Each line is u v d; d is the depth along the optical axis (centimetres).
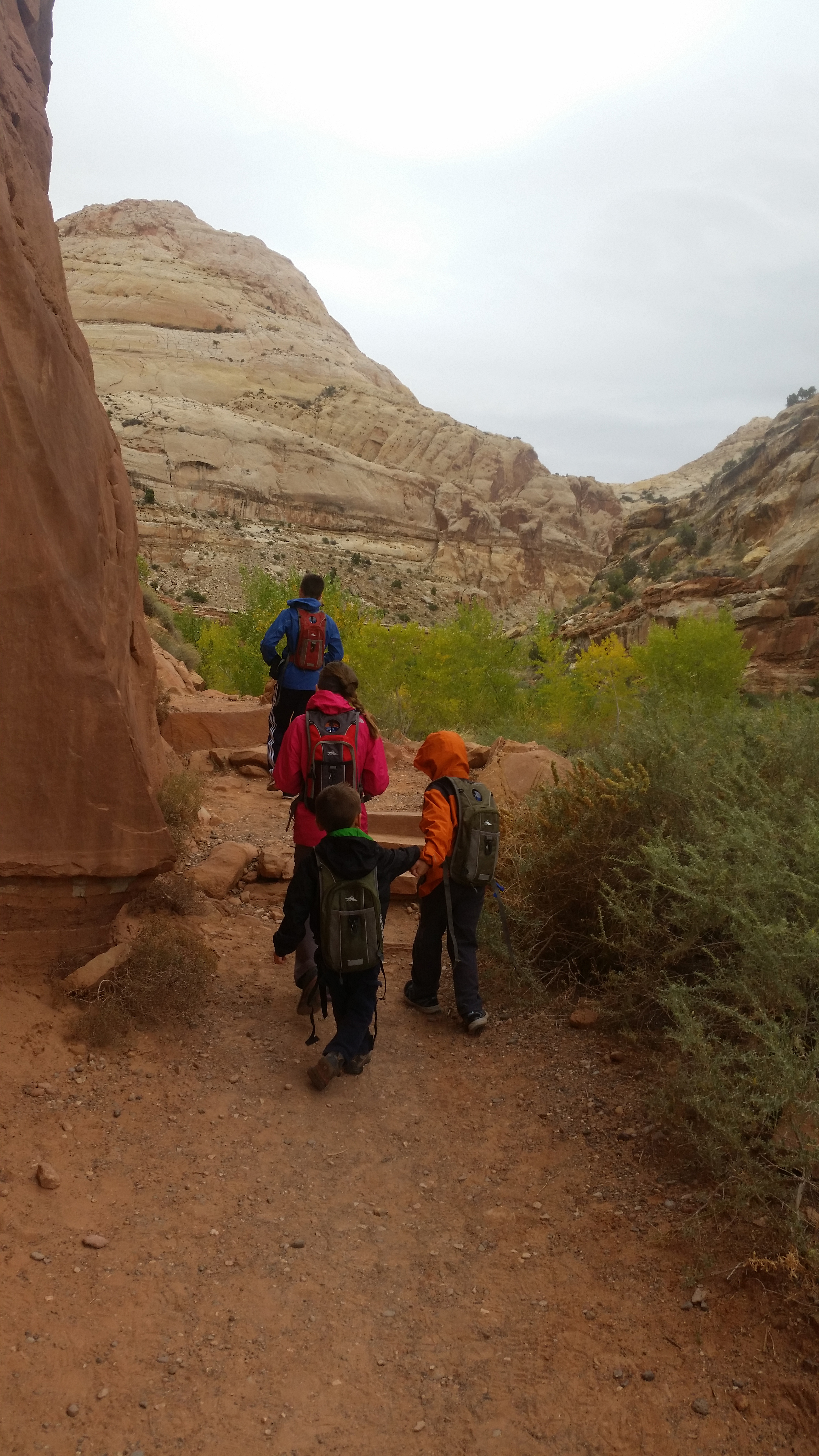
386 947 548
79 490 405
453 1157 356
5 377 362
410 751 1077
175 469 14262
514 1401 245
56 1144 323
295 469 15712
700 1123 342
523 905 511
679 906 422
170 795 666
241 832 702
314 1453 227
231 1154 341
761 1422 237
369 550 15362
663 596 5541
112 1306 264
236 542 12962
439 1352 262
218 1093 376
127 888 407
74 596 386
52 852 379
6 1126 323
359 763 443
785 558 5034
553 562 17812
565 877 500
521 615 15800
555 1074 409
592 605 7662
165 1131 346
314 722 441
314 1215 316
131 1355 249
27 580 369
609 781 499
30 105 434
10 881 380
